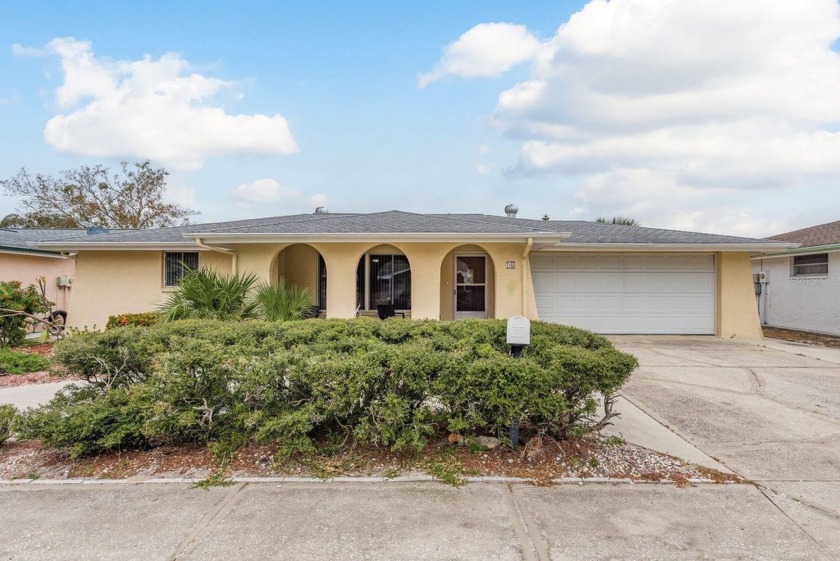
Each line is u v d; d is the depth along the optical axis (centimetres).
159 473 342
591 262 1176
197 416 364
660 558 243
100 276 1137
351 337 471
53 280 1495
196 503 300
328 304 1047
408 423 355
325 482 328
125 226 2750
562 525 274
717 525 275
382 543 255
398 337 494
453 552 247
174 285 1141
